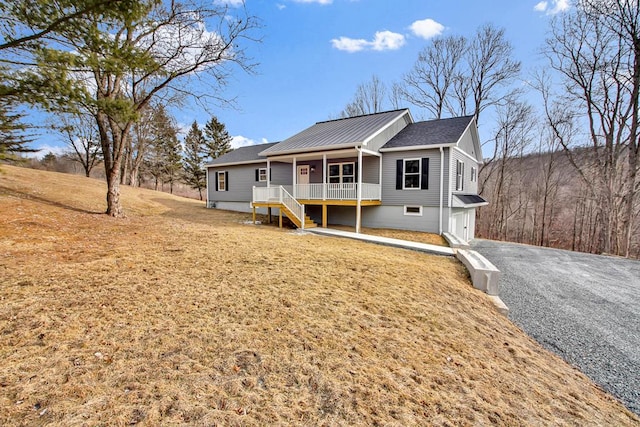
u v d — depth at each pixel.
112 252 6.29
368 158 14.58
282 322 3.71
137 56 6.82
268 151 14.73
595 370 3.98
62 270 4.97
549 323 5.45
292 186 15.59
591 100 17.88
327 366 2.93
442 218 12.79
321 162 16.25
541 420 2.61
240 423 2.13
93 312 3.62
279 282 5.04
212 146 40.97
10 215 8.30
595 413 2.92
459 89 27.06
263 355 3.01
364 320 3.98
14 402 2.16
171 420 2.09
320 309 4.16
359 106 32.38
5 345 2.88
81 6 5.20
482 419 2.48
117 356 2.82
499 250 13.73
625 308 6.32
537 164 27.56
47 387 2.34
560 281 8.41
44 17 5.20
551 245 26.30
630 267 10.62
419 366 3.13
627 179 16.97
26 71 5.42
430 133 14.28
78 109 6.51
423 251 8.94
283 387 2.59
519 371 3.43
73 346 2.93
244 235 9.49
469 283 6.57
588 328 5.28
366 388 2.67
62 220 8.99
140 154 28.77
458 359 3.38
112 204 10.93
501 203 27.44
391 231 13.25
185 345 3.07
